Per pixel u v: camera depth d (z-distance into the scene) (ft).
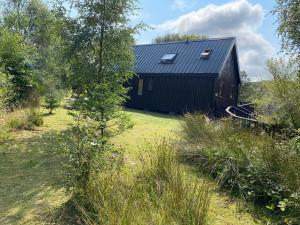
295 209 15.25
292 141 19.67
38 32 87.66
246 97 109.81
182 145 24.34
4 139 27.37
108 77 31.42
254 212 16.20
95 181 14.57
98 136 16.84
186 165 21.71
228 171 19.48
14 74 43.21
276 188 16.93
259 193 17.74
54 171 20.06
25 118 33.58
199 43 77.30
